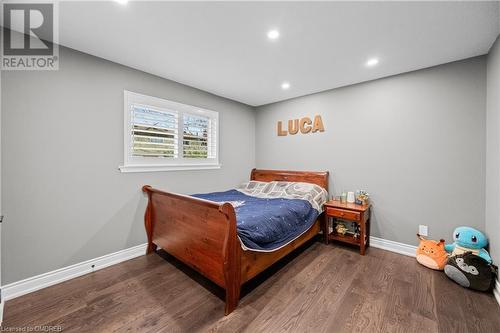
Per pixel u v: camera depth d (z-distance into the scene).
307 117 3.49
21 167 1.83
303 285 1.96
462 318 1.54
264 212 2.21
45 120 1.95
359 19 1.65
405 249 2.62
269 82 2.96
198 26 1.75
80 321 1.52
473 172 2.22
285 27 1.76
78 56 2.12
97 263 2.24
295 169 3.67
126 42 1.98
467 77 2.24
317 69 2.55
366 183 2.93
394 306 1.67
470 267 1.85
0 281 1.73
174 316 1.57
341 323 1.50
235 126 3.87
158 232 2.50
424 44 1.99
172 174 2.92
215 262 1.71
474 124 2.21
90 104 2.20
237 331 1.44
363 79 2.84
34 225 1.90
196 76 2.77
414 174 2.57
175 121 2.96
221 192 3.47
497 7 1.49
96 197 2.25
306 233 2.71
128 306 1.67
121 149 2.44
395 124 2.69
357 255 2.60
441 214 2.40
